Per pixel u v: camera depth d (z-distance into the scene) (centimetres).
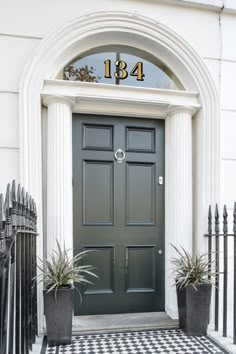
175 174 321
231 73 332
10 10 287
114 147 330
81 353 241
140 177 334
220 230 318
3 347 139
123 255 327
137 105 320
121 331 286
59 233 290
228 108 330
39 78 289
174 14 321
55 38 293
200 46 326
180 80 333
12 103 285
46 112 304
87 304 316
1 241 136
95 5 303
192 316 276
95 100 306
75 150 321
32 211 251
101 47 322
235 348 249
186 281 277
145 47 326
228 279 320
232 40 332
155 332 284
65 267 261
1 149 282
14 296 180
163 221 336
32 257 258
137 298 327
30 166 285
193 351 246
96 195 325
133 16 308
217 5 324
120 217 329
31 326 243
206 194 320
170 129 330
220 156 323
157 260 333
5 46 286
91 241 321
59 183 293
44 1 293
